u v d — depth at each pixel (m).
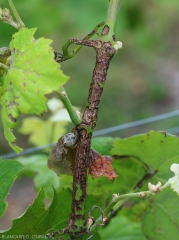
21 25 0.56
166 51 3.09
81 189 0.55
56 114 0.90
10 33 1.68
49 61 0.50
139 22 2.11
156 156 0.66
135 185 0.70
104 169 0.57
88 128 0.54
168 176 0.68
